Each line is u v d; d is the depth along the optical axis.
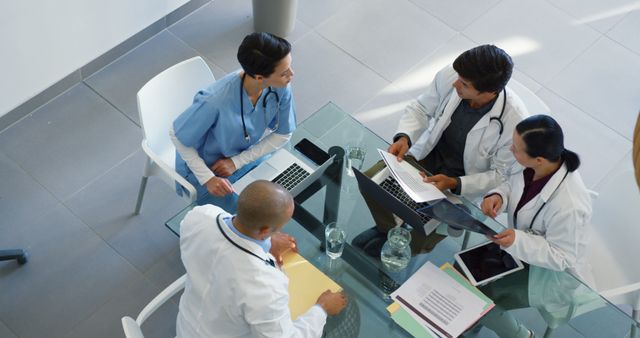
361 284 2.37
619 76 4.06
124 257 3.18
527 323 2.32
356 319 2.28
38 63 3.41
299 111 3.78
